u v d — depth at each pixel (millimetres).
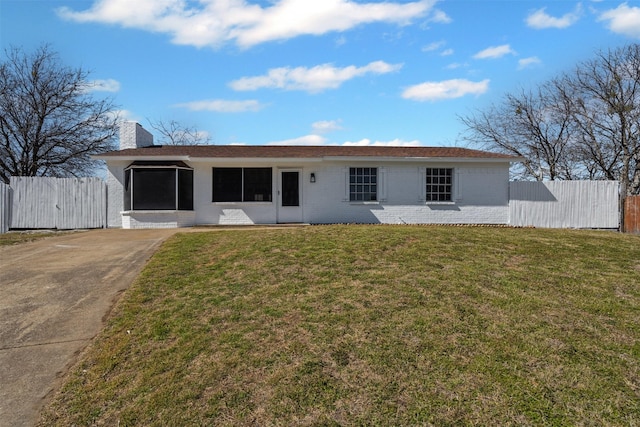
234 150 15898
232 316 4590
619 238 9664
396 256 7027
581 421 2787
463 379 3271
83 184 14211
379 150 16562
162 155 13586
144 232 11891
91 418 2988
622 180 20891
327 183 14586
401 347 3773
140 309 4906
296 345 3867
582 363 3498
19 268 7082
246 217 14391
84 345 4156
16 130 20188
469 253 7359
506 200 15188
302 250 7508
